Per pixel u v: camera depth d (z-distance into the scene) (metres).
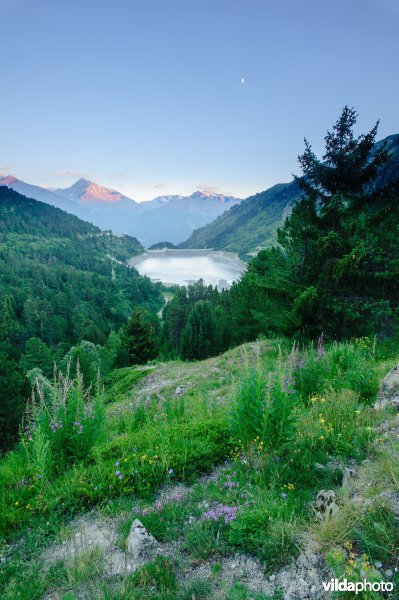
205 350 43.72
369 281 13.63
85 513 5.04
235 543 3.78
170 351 64.00
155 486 5.39
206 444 6.32
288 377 5.97
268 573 3.25
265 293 16.05
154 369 28.30
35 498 5.19
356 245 13.31
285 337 17.48
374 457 4.61
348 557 2.90
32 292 166.75
